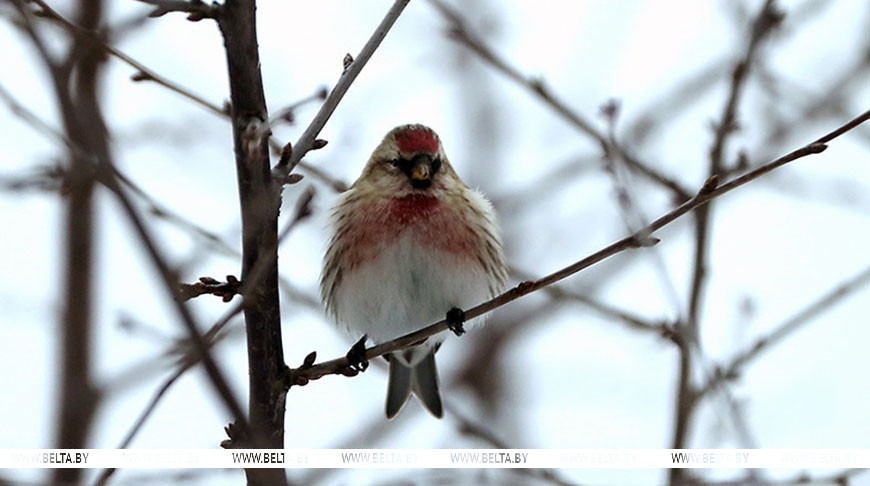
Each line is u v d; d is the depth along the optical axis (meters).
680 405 9.91
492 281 10.98
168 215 8.45
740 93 10.71
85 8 10.02
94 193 10.82
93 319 10.82
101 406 10.22
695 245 10.31
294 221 7.35
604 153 10.99
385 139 10.89
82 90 8.18
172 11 6.96
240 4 7.03
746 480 9.73
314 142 7.64
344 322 11.03
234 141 7.20
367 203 10.68
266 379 7.79
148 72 8.56
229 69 7.14
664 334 10.19
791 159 7.86
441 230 10.58
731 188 8.00
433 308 10.71
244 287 7.04
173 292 5.82
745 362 10.30
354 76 7.90
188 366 6.61
